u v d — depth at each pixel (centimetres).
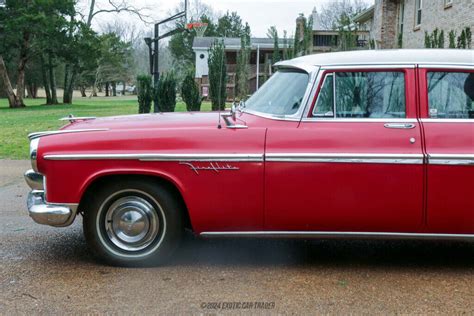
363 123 402
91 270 415
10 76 5962
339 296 365
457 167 387
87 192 412
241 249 471
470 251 471
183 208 422
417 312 340
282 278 399
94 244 418
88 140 406
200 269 418
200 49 4506
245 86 1786
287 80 433
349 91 411
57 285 383
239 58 1797
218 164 396
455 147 391
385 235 402
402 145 392
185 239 503
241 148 397
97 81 7181
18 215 598
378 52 427
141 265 420
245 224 405
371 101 409
